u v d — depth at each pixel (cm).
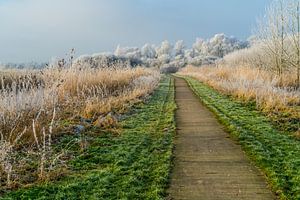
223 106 1814
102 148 998
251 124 1331
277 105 1608
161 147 1022
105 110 1459
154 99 2280
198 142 1095
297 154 927
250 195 672
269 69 3052
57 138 1059
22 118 1052
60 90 1485
